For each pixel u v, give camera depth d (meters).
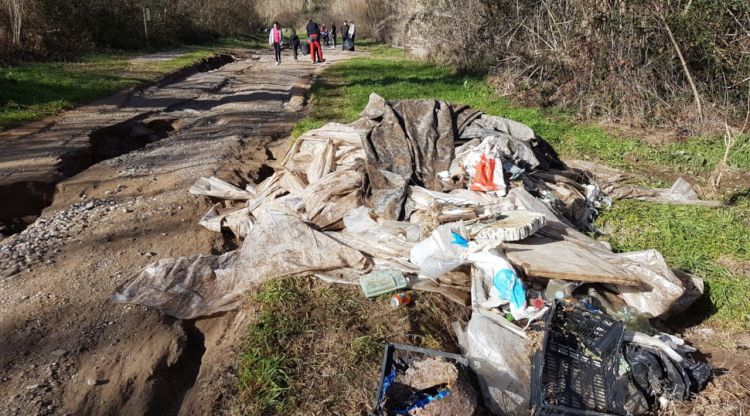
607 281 4.18
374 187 5.54
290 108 12.52
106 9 20.73
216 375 3.57
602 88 11.89
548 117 11.88
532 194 5.91
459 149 6.29
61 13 17.97
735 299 4.82
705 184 7.71
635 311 4.31
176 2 26.97
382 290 4.22
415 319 4.01
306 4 49.97
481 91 14.32
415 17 21.80
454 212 5.04
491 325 3.78
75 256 5.16
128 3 22.25
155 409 3.50
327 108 11.98
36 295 4.48
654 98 11.51
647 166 8.54
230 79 17.45
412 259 4.60
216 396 3.38
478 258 4.29
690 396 3.63
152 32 23.80
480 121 6.96
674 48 11.33
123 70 15.86
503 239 4.48
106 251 5.28
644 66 11.55
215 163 7.91
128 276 4.82
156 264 4.78
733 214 6.47
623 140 9.93
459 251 4.41
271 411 3.25
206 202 6.59
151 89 14.17
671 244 5.75
